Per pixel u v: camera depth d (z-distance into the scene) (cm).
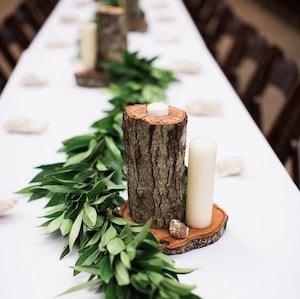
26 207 97
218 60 283
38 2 339
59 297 73
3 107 154
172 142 77
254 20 529
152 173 80
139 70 161
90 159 101
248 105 200
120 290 66
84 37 169
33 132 133
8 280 77
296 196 101
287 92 168
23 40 268
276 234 88
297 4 496
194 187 81
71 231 78
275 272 79
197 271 79
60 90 170
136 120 77
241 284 76
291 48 436
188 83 176
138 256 68
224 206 97
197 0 378
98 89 171
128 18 247
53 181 92
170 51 217
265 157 119
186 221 85
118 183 92
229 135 132
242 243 85
